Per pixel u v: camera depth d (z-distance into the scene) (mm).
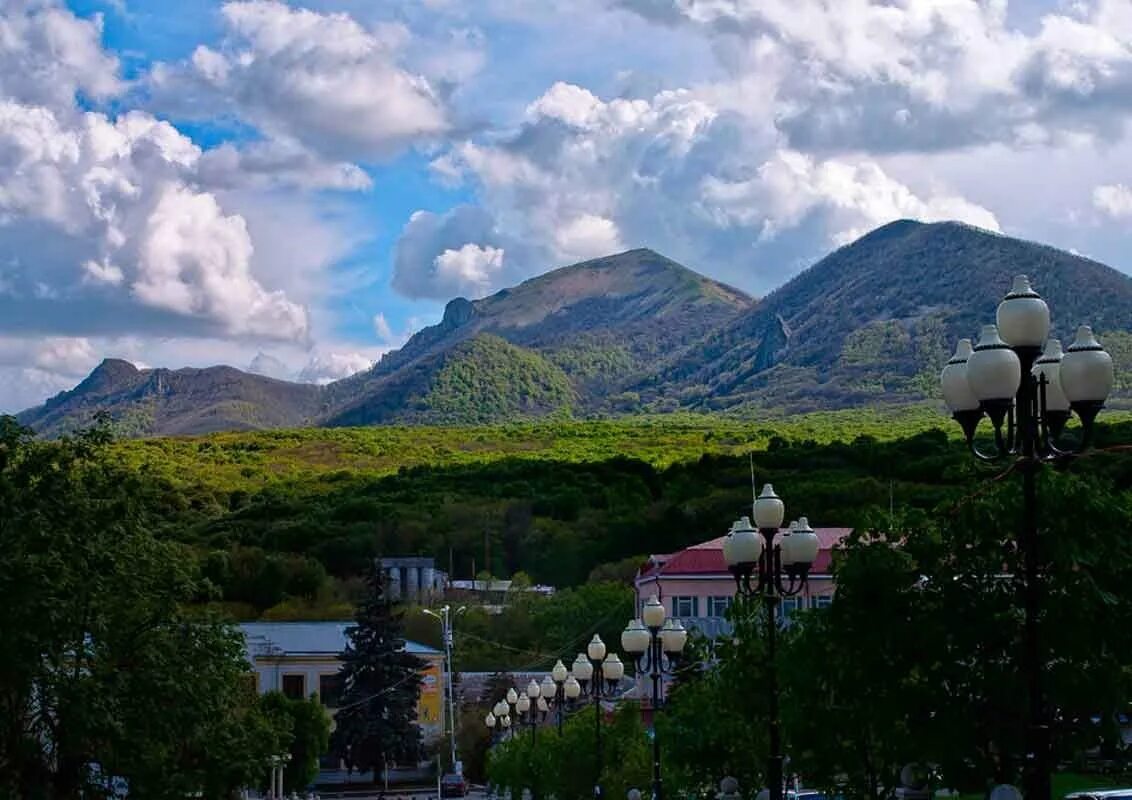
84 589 32000
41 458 33719
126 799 33531
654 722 31625
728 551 23609
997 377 15594
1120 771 20719
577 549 117750
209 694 34781
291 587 113812
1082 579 19375
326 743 76062
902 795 22531
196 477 169625
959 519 20484
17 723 32438
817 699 22250
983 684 19922
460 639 103875
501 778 56438
